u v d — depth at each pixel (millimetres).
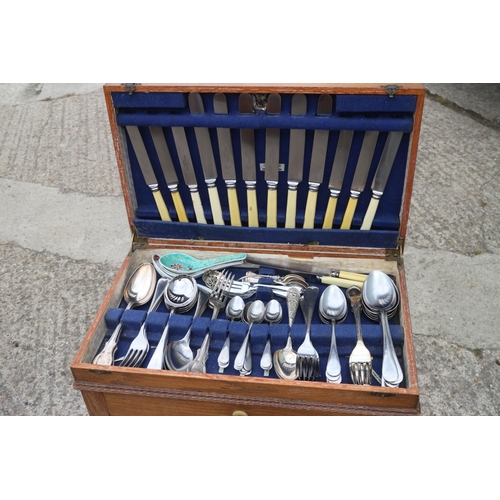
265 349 1322
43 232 2400
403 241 1430
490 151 2795
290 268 1520
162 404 1269
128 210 1485
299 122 1249
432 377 1744
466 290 2025
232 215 1469
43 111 3330
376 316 1372
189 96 1262
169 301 1429
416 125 1218
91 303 2053
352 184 1361
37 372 1814
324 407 1162
